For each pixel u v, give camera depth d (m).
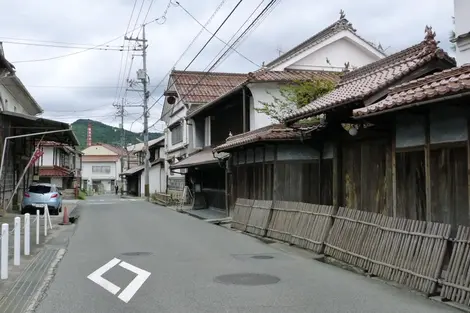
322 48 22.64
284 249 11.79
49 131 20.28
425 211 8.36
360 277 8.38
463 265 6.60
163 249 11.86
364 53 23.30
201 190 27.05
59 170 48.38
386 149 10.14
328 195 13.68
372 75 11.94
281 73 21.11
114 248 12.06
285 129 15.16
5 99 21.89
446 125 7.82
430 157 8.20
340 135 12.42
